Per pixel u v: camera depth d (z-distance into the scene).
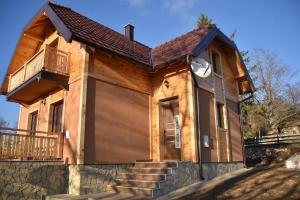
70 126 7.88
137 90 9.50
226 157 9.97
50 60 8.24
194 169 8.07
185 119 8.80
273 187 6.16
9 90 10.87
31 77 8.58
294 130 25.20
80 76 7.95
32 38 11.32
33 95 10.52
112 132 8.20
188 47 9.16
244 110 23.48
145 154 9.20
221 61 11.37
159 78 10.06
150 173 7.52
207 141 8.95
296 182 6.31
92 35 8.55
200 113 9.01
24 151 7.31
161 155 9.37
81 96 7.59
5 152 6.91
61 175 7.48
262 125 28.50
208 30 9.87
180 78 9.28
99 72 8.27
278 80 32.69
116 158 8.12
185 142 8.63
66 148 7.80
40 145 7.66
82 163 7.13
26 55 12.14
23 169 6.83
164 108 9.95
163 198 6.31
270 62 33.50
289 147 14.09
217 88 10.48
